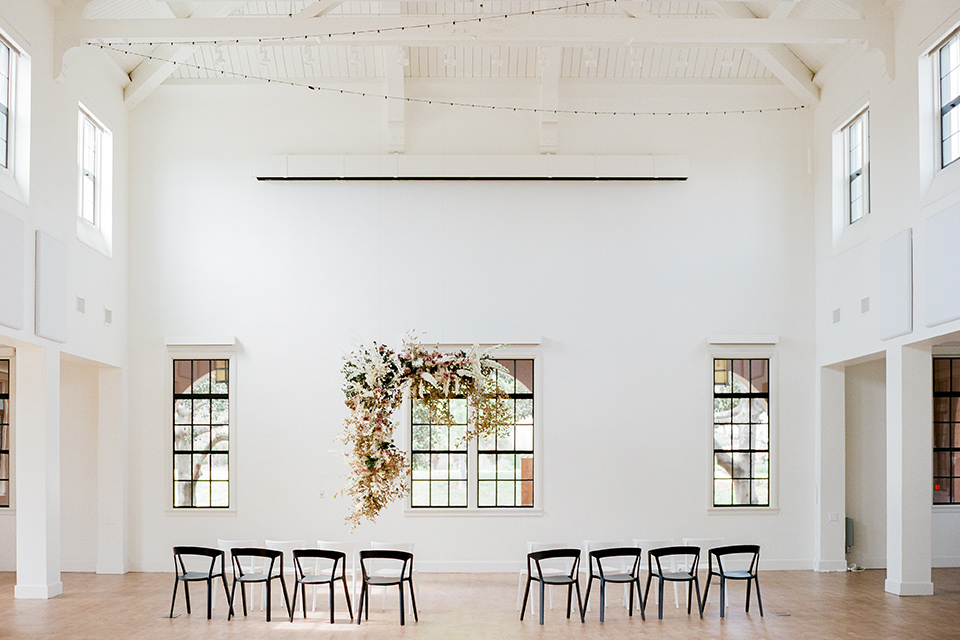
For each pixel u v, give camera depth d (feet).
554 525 47.96
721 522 48.24
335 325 48.80
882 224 41.09
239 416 48.21
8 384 48.42
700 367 48.91
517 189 49.57
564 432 48.47
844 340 45.47
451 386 35.35
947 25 35.65
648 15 41.09
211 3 45.78
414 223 49.34
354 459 34.42
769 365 49.11
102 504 46.85
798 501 48.49
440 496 48.16
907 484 39.22
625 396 48.70
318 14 41.04
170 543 47.62
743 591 40.88
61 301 39.75
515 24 40.47
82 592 40.50
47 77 39.11
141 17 44.60
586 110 49.88
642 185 49.73
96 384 48.44
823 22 40.34
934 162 37.40
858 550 48.70
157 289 48.78
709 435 48.52
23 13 37.04
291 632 31.91
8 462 48.03
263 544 47.50
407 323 48.91
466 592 40.96
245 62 49.52
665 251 49.42
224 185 49.29
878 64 41.55
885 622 33.40
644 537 48.06
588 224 49.47
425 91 49.73
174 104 49.57
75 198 41.98
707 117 50.01
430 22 40.50
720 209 49.67
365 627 32.91
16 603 37.52
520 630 32.32
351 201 49.42
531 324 49.01
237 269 48.96
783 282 49.44
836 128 46.83
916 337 37.70
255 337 48.65
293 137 49.65
